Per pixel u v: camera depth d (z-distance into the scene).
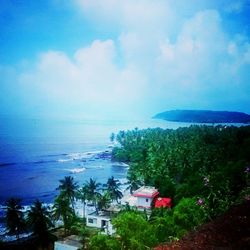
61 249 36.94
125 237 18.88
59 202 48.38
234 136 90.69
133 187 66.69
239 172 36.62
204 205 23.52
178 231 19.30
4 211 65.38
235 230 10.37
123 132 131.62
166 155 86.19
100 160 125.62
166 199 49.16
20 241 45.28
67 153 136.50
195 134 102.25
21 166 114.25
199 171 61.62
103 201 53.78
